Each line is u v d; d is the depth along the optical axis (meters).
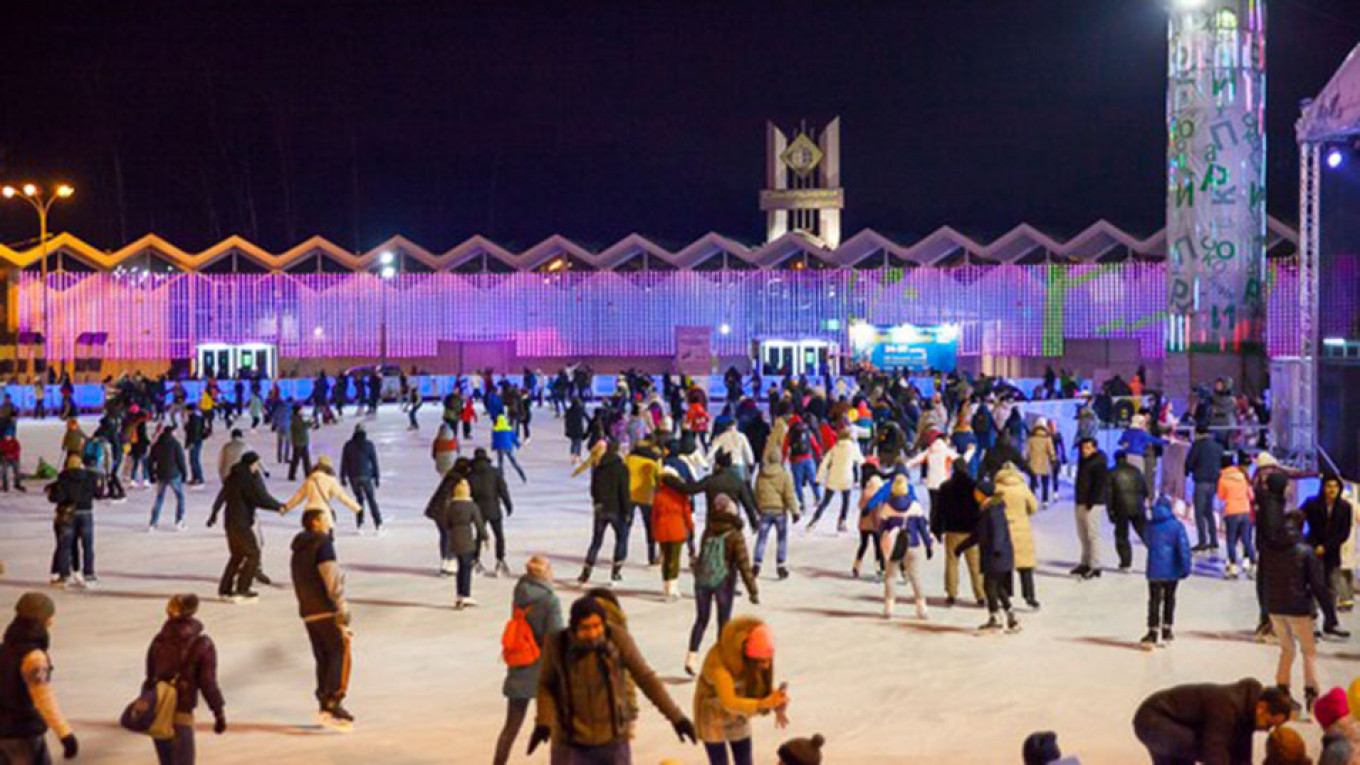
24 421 45.50
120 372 64.12
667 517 15.38
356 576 17.30
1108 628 14.09
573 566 17.91
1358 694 7.50
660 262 66.38
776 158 71.88
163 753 8.55
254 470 15.73
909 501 14.55
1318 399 21.97
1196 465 18.44
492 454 33.94
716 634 13.77
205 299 65.12
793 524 21.75
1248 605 15.17
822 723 10.69
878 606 15.24
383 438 38.31
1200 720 7.54
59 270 63.56
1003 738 10.27
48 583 17.05
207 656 8.53
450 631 14.07
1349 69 19.39
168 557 18.98
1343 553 14.66
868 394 40.19
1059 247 61.53
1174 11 32.25
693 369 54.00
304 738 10.31
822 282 64.69
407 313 66.44
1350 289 22.88
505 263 66.88
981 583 15.13
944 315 63.50
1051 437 26.02
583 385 46.72
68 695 11.55
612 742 7.02
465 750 10.00
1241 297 31.94
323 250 65.62
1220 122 31.80
